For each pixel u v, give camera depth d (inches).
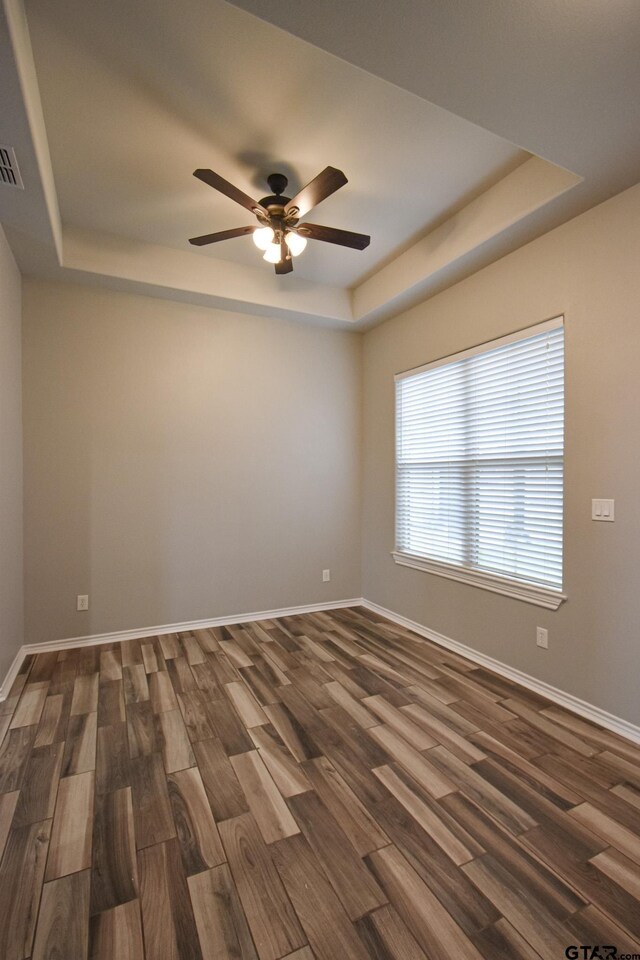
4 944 48.3
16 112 64.8
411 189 104.3
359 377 178.1
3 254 102.5
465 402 128.7
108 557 137.1
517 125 70.7
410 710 97.3
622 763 79.3
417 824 65.1
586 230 94.4
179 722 92.3
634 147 75.3
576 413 97.0
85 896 53.9
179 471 146.6
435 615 139.6
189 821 65.7
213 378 151.4
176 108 79.8
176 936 49.3
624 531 88.7
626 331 87.8
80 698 102.2
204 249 134.1
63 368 131.2
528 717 94.6
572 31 54.7
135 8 61.7
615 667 90.1
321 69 71.9
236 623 155.8
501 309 115.0
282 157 93.0
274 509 162.4
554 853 60.1
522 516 111.3
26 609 127.3
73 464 132.6
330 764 78.8
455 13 52.5
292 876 56.7
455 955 47.3
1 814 66.8
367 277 152.6
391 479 161.5
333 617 163.3
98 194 106.3
